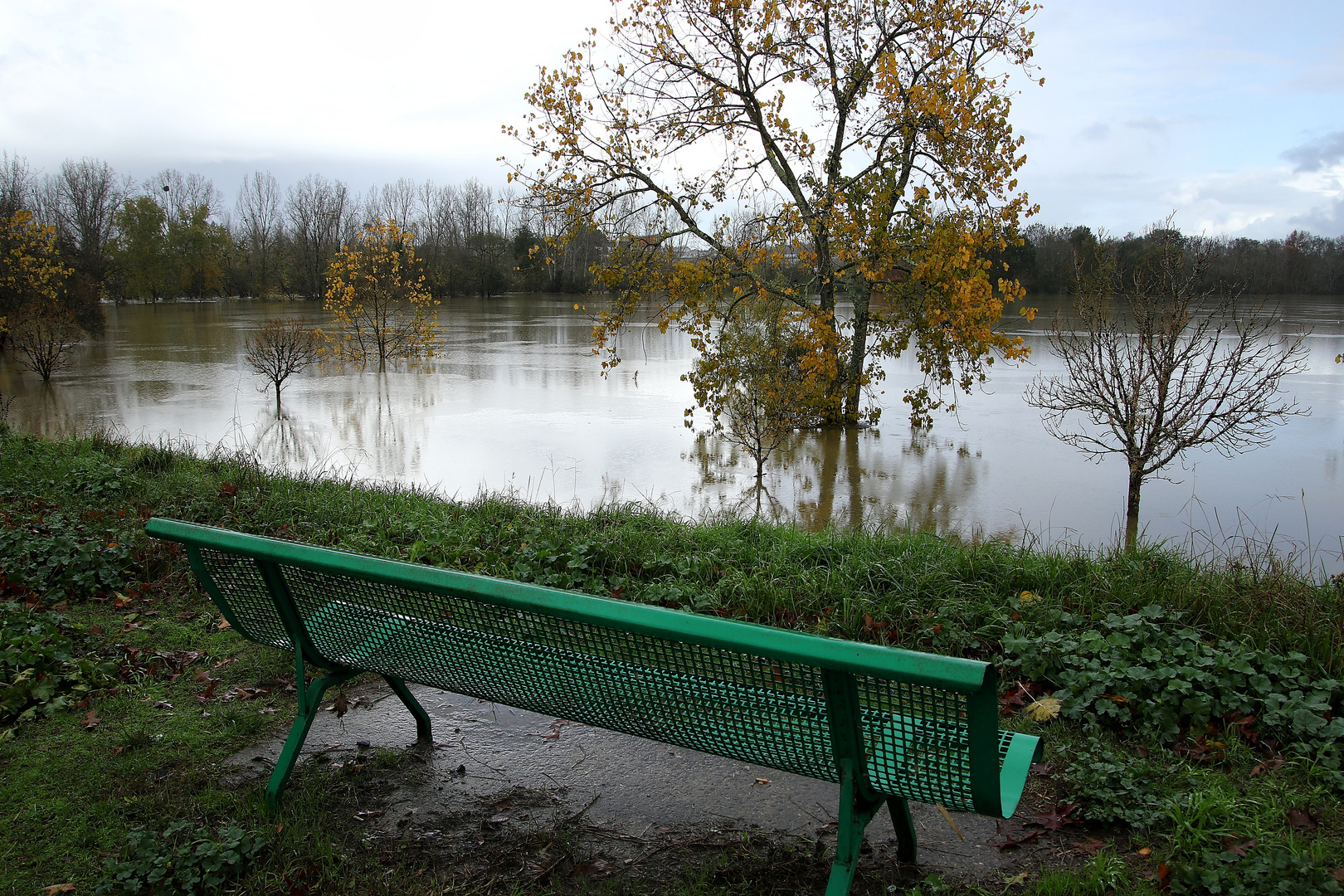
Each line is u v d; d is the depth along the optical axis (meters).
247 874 2.35
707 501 10.20
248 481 7.39
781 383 11.76
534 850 2.47
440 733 3.22
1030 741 2.32
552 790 2.82
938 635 4.08
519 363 24.41
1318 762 2.82
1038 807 2.68
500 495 8.25
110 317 46.09
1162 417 9.10
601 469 11.79
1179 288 9.04
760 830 2.58
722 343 12.99
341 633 2.71
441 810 2.70
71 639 3.95
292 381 20.66
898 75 13.96
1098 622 3.95
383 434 14.07
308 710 2.77
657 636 1.98
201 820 2.59
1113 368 9.40
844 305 32.88
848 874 1.97
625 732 2.42
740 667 2.12
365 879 2.33
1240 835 2.40
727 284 13.88
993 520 9.35
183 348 28.84
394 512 6.55
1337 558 7.43
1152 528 8.92
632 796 2.79
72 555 4.91
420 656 2.63
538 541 5.47
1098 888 2.22
